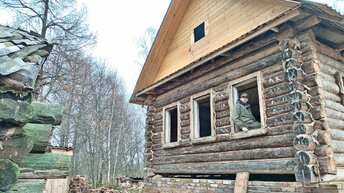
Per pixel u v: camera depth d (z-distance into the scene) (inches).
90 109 1219.9
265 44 269.0
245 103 293.9
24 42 137.3
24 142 108.0
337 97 248.1
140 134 1606.8
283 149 237.8
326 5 209.3
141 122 1672.0
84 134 1224.2
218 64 324.8
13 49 124.1
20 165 117.6
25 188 116.4
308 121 219.6
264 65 269.0
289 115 236.7
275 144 244.4
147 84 474.6
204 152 325.4
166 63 457.1
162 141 407.8
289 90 239.1
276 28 245.3
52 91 804.6
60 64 788.0
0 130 101.3
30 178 118.6
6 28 151.9
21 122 102.9
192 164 340.8
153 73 475.5
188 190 345.7
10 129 103.5
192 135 347.3
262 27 247.6
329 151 208.5
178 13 427.5
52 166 124.0
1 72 99.3
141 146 1583.4
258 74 271.4
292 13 223.5
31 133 119.9
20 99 104.8
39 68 132.3
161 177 402.3
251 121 274.4
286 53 239.0
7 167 100.9
